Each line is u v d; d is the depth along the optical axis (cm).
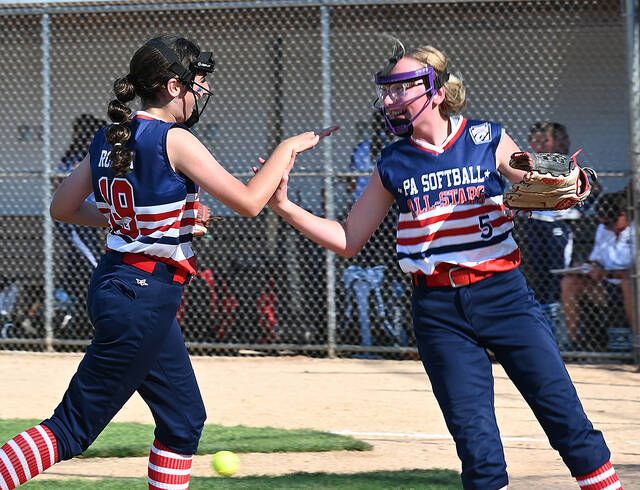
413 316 816
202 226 870
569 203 808
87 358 807
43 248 2202
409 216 804
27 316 2167
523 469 1172
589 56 2219
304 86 2295
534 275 1980
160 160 785
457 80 816
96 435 818
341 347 2020
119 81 811
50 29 2191
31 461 787
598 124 2230
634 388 1725
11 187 2370
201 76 840
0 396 1650
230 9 2109
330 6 1977
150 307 796
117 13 2219
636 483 1083
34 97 2411
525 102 2253
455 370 786
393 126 807
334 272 2023
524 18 2172
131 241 800
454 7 2153
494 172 797
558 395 777
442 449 1304
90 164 842
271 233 2081
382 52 2238
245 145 2328
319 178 2191
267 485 1059
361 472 1148
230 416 1517
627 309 1959
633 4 1870
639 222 1878
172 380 837
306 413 1543
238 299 2095
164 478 859
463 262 786
